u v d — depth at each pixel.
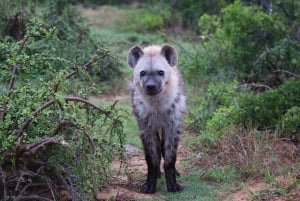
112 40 23.27
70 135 8.68
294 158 11.01
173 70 10.69
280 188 9.56
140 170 11.21
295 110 11.77
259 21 15.84
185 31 25.62
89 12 30.92
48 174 8.80
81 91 9.20
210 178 10.48
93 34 22.59
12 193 8.49
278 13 16.08
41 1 19.09
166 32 25.50
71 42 17.20
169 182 10.07
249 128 11.89
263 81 15.32
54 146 8.33
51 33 9.43
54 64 12.38
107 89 17.09
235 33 16.14
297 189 9.38
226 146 11.38
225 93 13.73
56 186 8.72
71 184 8.40
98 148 8.60
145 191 10.01
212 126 12.30
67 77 9.27
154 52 10.67
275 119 12.15
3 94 8.42
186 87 16.25
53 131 8.33
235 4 16.22
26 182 8.76
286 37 15.76
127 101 16.20
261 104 12.37
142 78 10.36
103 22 28.22
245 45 16.23
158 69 10.30
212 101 13.91
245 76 15.92
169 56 10.73
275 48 15.07
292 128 11.68
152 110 10.27
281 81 15.05
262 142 11.31
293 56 14.93
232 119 12.31
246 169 10.38
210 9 24.25
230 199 9.47
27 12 17.75
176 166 11.40
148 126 10.37
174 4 27.73
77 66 9.29
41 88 8.46
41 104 8.45
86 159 8.44
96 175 8.64
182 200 9.56
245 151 10.80
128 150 12.45
